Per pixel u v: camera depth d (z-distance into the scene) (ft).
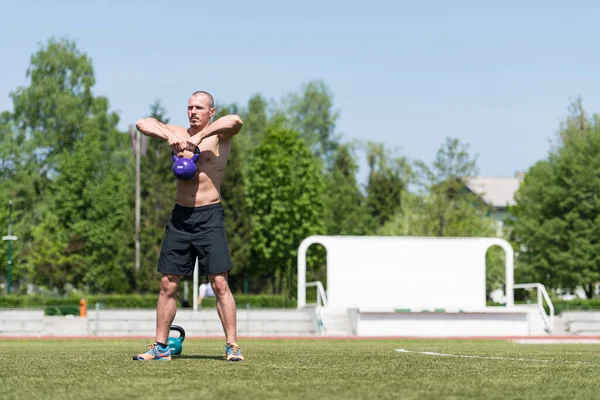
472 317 136.36
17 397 17.08
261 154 268.62
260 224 266.36
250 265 270.05
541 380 21.62
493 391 18.54
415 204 234.58
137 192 231.71
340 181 329.52
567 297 285.02
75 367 24.91
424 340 107.45
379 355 35.22
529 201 241.35
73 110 303.89
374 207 358.84
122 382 20.02
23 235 286.05
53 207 282.36
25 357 31.83
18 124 305.53
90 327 134.10
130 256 257.55
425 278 139.54
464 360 31.12
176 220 29.12
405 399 16.84
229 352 28.68
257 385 19.29
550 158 239.71
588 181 225.97
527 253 231.71
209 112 29.81
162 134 29.25
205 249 28.89
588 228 222.89
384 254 139.33
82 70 310.04
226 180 267.80
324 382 20.16
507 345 70.33
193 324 132.36
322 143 359.46
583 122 248.11
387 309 133.39
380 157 369.50
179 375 21.93
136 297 194.49
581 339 110.83
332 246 139.03
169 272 29.22
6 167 301.22
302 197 264.11
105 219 281.33
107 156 308.60
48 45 310.45
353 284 138.92
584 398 17.47
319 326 134.72
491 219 246.68
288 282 277.23
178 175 28.40
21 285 299.99
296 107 356.18
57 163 300.20
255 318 136.26
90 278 276.00
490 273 235.40
